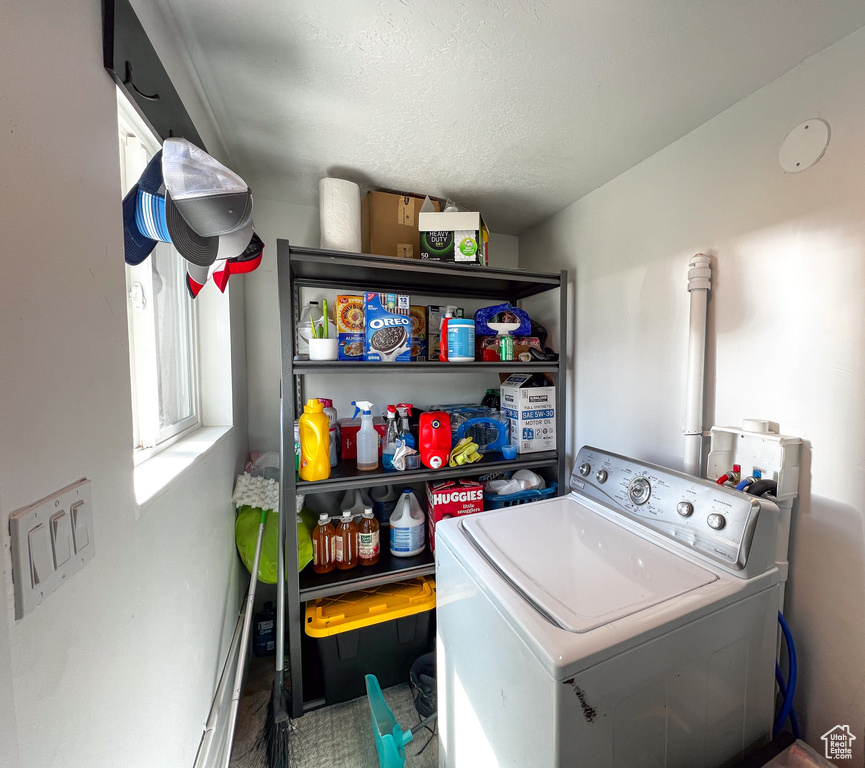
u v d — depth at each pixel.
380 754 1.10
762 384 1.06
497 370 1.57
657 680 0.69
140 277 0.93
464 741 0.92
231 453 1.39
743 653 0.79
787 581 1.01
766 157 1.04
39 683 0.42
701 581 0.79
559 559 0.88
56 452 0.45
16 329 0.39
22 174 0.41
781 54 0.93
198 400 1.34
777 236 1.02
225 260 1.02
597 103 1.11
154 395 0.96
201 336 1.37
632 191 1.46
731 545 0.82
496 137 1.27
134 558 0.65
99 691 0.54
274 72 0.98
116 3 0.60
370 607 1.39
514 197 1.72
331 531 1.46
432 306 1.89
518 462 1.62
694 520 0.91
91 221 0.54
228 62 0.95
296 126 1.21
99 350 0.55
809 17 0.83
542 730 0.64
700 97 1.08
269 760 1.11
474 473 1.55
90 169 0.54
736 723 0.79
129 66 0.64
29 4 0.42
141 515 0.68
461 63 0.95
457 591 0.96
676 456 1.31
